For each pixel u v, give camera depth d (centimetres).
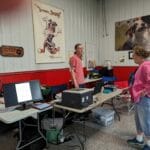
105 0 604
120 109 431
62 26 484
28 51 403
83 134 304
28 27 399
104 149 255
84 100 239
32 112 223
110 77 560
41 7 423
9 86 230
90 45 595
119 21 577
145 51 228
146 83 222
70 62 357
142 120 232
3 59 357
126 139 285
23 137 246
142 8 527
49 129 279
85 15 568
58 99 281
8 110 230
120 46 580
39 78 430
